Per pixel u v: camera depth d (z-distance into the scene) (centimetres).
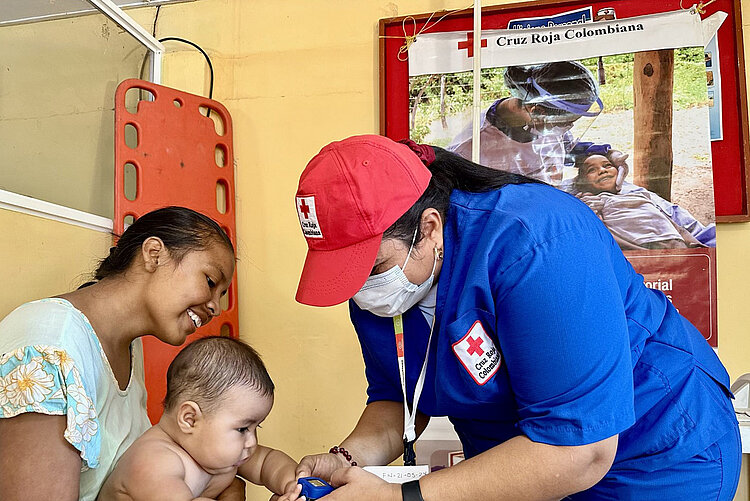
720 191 216
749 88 219
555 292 101
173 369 139
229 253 140
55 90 199
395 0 250
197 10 264
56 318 120
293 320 245
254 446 141
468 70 238
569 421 101
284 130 253
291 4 258
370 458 147
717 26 221
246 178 254
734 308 213
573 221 107
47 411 112
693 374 120
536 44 233
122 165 211
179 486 124
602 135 225
